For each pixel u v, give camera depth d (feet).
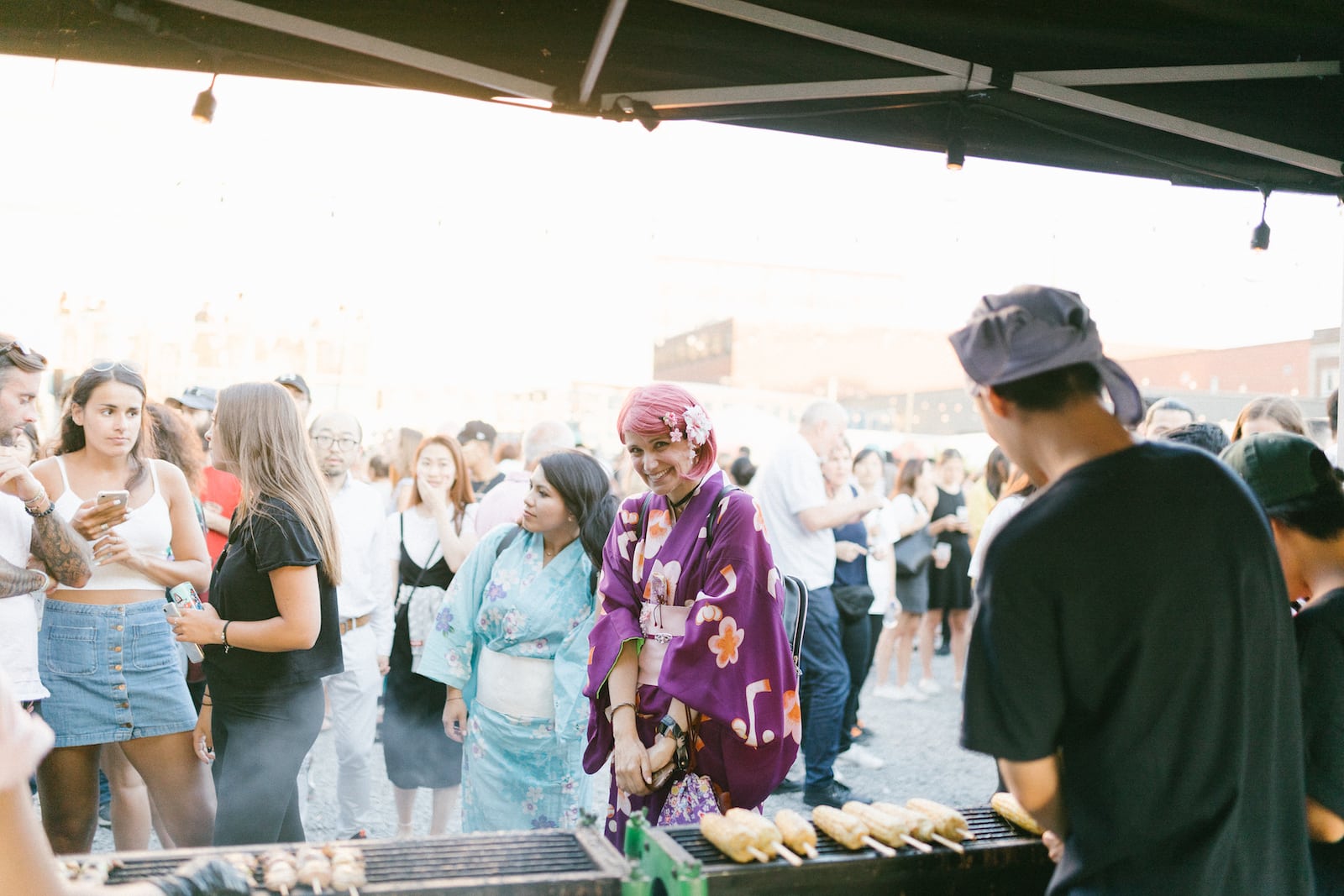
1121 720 4.35
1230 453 6.06
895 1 8.07
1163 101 9.49
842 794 14.80
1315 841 5.27
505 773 9.51
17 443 12.71
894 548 22.13
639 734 7.81
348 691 12.35
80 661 8.77
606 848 5.63
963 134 9.73
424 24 8.33
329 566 8.90
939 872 5.81
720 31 8.51
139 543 9.39
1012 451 4.91
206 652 8.74
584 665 9.39
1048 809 4.74
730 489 7.89
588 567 9.59
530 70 8.98
